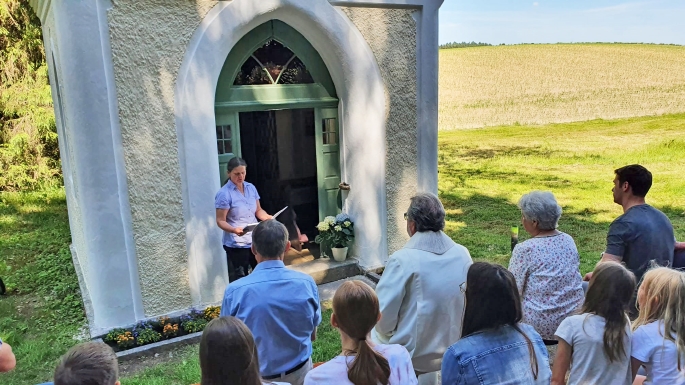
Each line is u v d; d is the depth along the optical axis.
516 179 13.44
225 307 2.53
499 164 15.42
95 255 4.40
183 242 4.78
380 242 5.93
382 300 2.51
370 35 5.43
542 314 2.90
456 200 11.37
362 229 5.80
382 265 5.95
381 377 1.75
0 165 12.79
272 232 2.56
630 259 3.32
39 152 13.05
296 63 5.48
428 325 2.50
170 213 4.68
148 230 4.60
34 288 6.15
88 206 4.31
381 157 5.75
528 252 2.97
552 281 2.90
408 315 2.52
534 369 1.84
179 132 4.61
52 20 4.84
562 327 2.35
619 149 16.09
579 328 2.28
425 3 5.61
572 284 2.93
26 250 7.89
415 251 2.55
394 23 5.54
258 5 4.79
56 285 6.14
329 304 5.16
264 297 2.46
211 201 4.82
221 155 5.21
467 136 19.72
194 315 4.69
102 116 4.23
